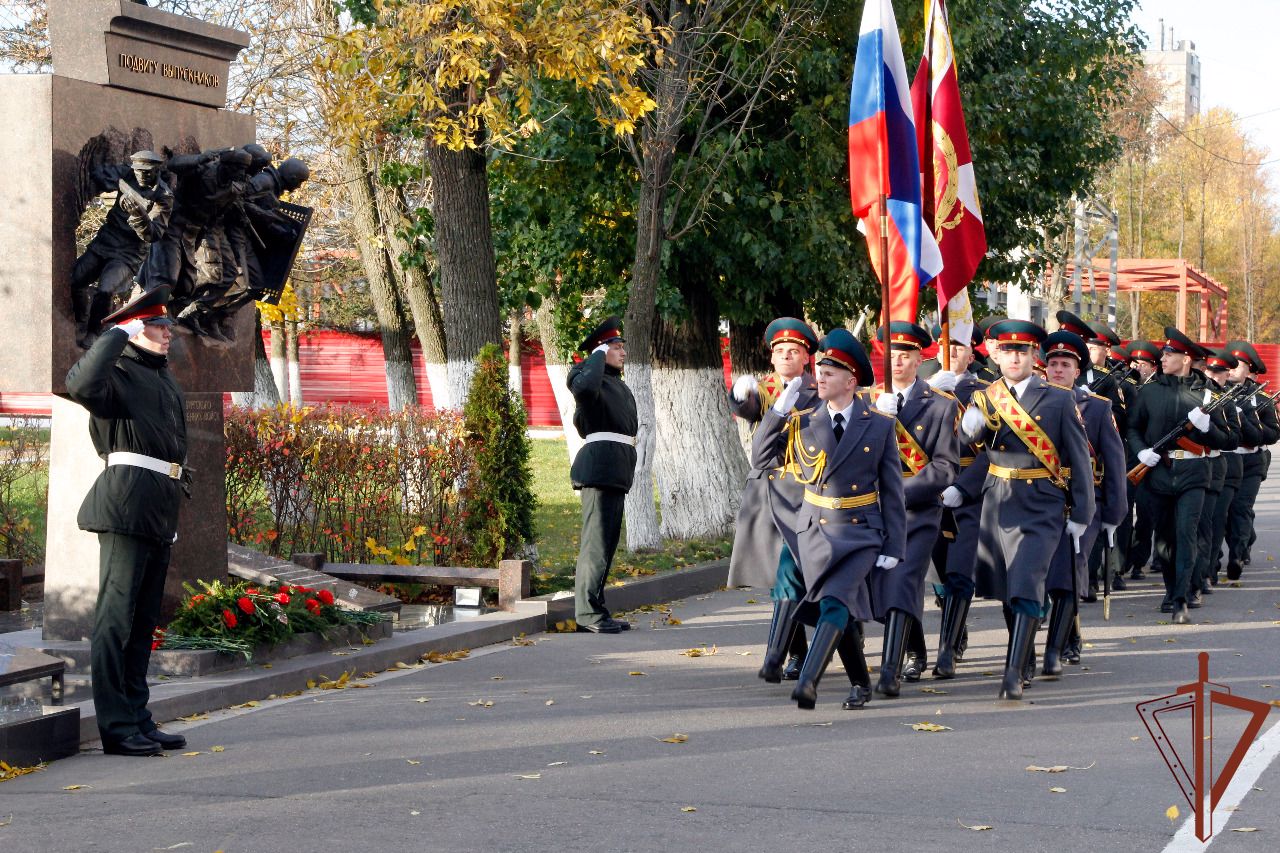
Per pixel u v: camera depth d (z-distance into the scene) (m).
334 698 9.76
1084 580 10.44
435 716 9.16
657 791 7.29
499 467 14.17
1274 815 6.82
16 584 12.77
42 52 23.81
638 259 16.28
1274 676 10.39
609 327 12.66
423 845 6.39
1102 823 6.68
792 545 9.46
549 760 7.96
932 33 14.13
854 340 9.26
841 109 17.73
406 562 14.79
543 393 49.28
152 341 8.41
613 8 15.16
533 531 14.48
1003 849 6.29
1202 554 14.31
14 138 10.11
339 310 44.09
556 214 19.19
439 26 15.29
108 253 10.35
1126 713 9.18
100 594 8.20
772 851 6.29
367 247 24.41
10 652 8.40
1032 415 10.02
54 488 10.45
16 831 6.64
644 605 14.31
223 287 11.08
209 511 11.34
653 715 9.19
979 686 10.20
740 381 10.01
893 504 9.29
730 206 17.64
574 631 12.78
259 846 6.39
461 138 14.81
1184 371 13.91
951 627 10.41
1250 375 15.77
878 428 9.28
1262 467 16.14
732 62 16.83
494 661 11.23
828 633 9.13
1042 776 7.57
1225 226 100.88
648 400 16.66
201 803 7.09
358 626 11.09
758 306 18.44
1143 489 13.78
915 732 8.65
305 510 14.77
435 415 14.70
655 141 15.87
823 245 17.53
